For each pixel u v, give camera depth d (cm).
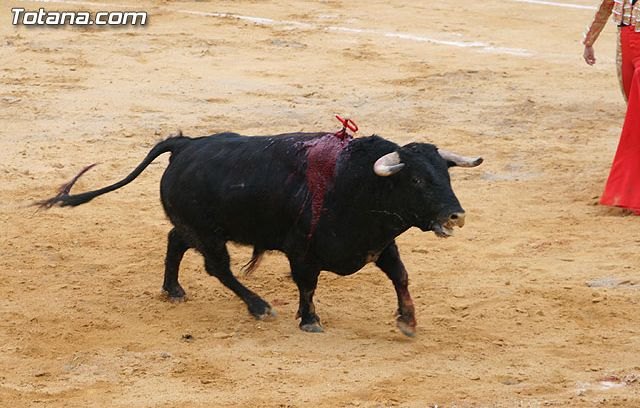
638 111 2681
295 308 2125
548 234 2591
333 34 5047
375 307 2134
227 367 1820
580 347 1925
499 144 3394
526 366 1831
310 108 3819
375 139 1888
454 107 3853
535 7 5734
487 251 2475
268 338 1959
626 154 2723
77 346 1939
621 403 1655
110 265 2384
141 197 2895
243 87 4100
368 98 3962
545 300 2152
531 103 3866
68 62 4416
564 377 1781
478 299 2167
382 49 4769
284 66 4444
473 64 4525
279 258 2414
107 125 3588
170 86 4088
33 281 2273
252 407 1656
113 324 2038
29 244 2517
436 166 1819
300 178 1920
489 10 5650
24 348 1920
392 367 1819
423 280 2281
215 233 2023
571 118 3719
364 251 1906
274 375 1781
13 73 4219
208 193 1992
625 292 2184
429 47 4828
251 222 1978
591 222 2672
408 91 4066
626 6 2689
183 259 2395
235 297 2191
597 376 1786
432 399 1683
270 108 3816
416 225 1848
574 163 3183
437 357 1873
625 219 2683
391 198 1838
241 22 5275
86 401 1691
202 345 1933
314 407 1656
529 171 3136
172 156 2094
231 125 3622
